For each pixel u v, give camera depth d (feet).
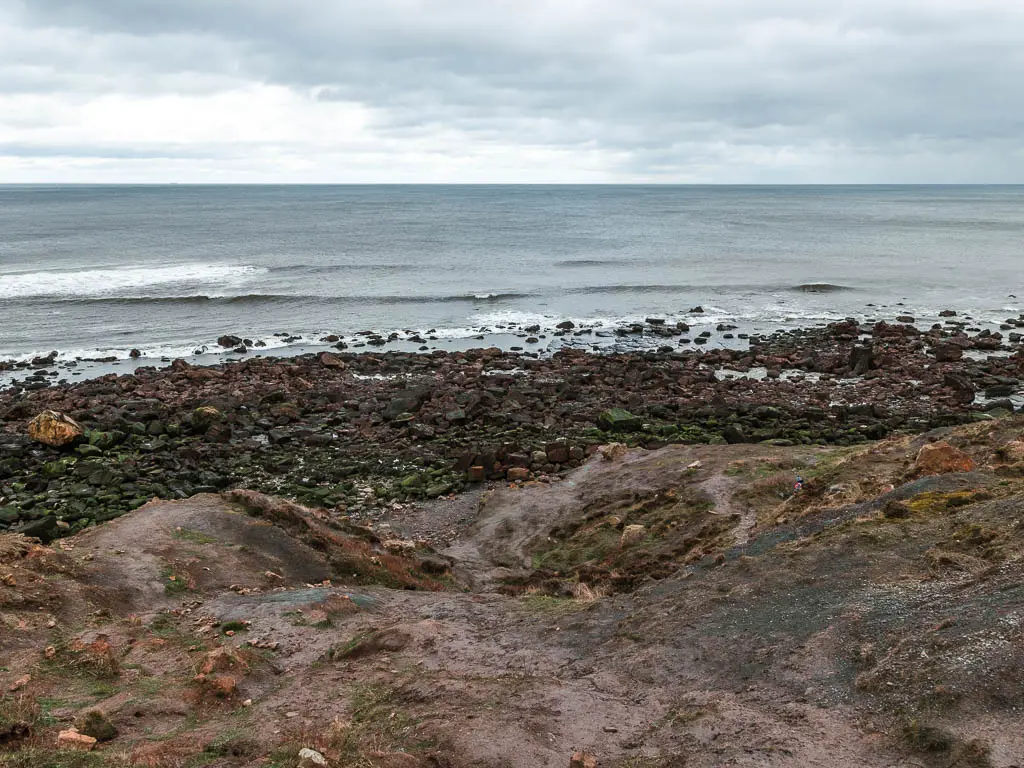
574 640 35.99
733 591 36.86
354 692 31.55
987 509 39.47
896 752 22.95
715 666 30.22
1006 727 22.68
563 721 27.40
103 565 45.34
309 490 76.95
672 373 124.16
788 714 25.79
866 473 53.78
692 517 56.75
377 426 98.63
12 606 38.24
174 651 36.29
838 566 37.22
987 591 30.32
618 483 68.59
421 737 26.63
